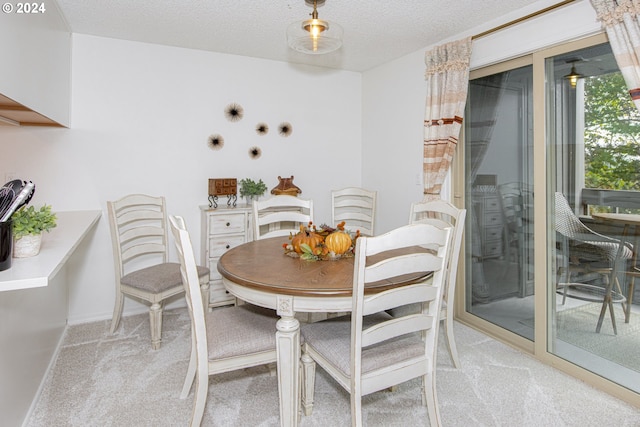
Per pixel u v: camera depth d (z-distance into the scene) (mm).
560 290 2377
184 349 2566
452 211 2277
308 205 2895
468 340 2740
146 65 3154
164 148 3250
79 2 2418
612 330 2125
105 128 3035
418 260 1474
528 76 2494
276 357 1744
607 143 2092
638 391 1987
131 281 2635
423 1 2402
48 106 2289
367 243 1345
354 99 4098
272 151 3715
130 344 2635
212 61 3398
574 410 1911
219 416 1867
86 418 1836
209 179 3332
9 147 2750
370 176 4016
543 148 2396
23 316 1841
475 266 2988
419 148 3336
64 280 2861
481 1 2395
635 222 2000
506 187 2693
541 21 2326
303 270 1788
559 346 2389
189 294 1621
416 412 1894
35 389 1991
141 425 1792
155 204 3064
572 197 2281
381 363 1551
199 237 3424
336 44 2260
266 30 2887
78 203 2980
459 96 2828
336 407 1939
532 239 2535
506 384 2152
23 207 1475
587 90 2162
